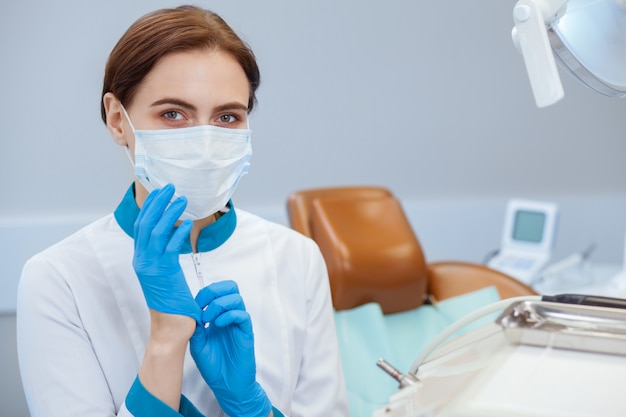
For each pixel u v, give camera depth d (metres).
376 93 3.73
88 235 1.25
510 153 3.89
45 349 1.14
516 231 2.94
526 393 0.68
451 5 3.69
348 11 3.63
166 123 1.15
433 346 0.96
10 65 3.35
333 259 2.21
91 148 3.50
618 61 1.00
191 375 1.22
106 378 1.17
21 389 3.42
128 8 3.43
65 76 3.41
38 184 3.47
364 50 3.68
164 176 1.15
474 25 3.73
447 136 3.83
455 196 3.90
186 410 1.11
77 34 3.40
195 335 1.10
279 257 1.35
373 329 2.18
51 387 1.12
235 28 3.55
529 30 0.93
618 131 3.90
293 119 3.69
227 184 1.19
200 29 1.14
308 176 3.76
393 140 3.80
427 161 3.85
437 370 0.86
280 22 3.59
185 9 1.19
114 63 1.18
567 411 0.64
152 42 1.13
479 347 0.84
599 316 0.84
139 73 1.13
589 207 3.95
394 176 3.84
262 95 3.63
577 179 3.96
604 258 3.99
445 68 3.76
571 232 3.96
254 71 1.23
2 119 3.38
